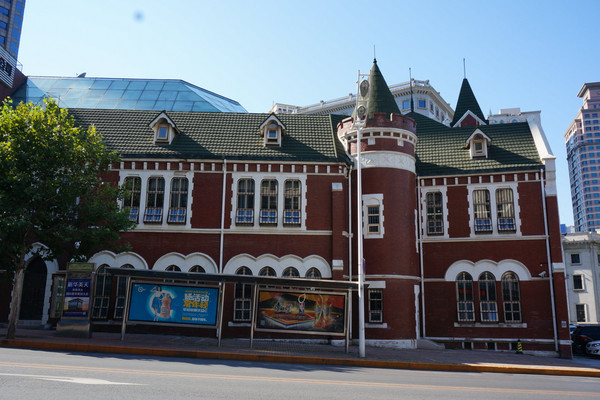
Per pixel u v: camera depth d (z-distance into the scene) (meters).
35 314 26.77
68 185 21.25
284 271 26.88
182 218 27.45
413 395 10.92
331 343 26.09
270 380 12.07
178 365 14.43
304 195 27.70
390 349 25.12
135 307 21.14
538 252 28.62
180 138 29.67
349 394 10.57
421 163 32.06
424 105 86.06
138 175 27.84
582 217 174.12
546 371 20.17
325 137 30.44
